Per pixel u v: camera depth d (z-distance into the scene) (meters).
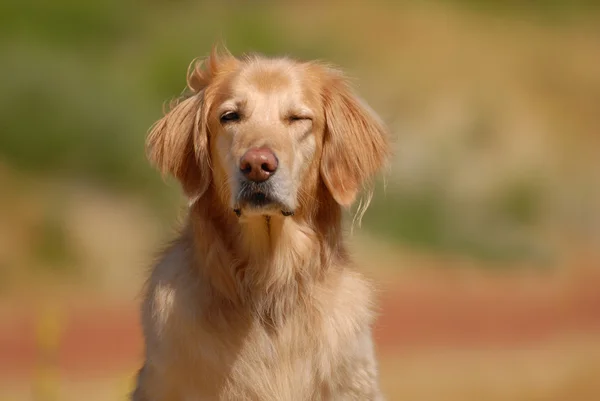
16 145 21.97
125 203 21.45
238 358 5.85
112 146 22.31
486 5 38.16
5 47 24.91
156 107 25.25
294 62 6.32
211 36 30.27
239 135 5.81
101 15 29.41
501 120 30.92
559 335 16.06
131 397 6.27
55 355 8.73
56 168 21.92
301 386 5.92
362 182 6.25
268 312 5.97
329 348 5.90
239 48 30.42
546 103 33.22
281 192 5.69
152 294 5.98
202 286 5.91
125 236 20.36
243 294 5.96
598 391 11.70
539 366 13.07
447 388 11.88
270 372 5.92
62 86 23.31
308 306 5.96
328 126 6.14
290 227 5.95
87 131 22.47
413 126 29.73
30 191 20.92
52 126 22.34
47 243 19.38
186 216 6.30
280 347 5.94
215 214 6.03
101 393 11.07
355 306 6.07
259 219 5.84
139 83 26.80
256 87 5.97
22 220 19.77
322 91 6.20
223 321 5.88
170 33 30.19
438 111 30.58
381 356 14.00
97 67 26.89
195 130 6.10
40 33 27.48
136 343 14.48
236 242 5.97
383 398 6.35
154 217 20.98
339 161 6.15
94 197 21.42
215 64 6.29
